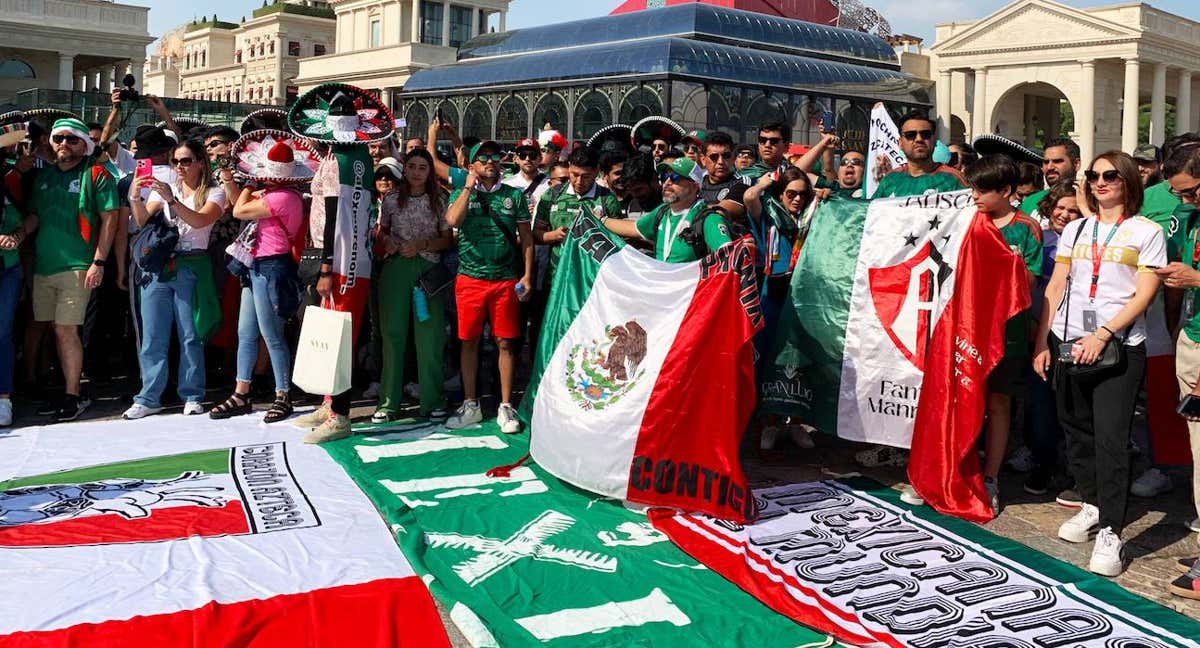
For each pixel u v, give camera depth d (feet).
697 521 16.79
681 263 18.72
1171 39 126.52
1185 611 13.92
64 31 168.66
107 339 28.27
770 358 20.65
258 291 23.45
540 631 12.78
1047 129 158.81
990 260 17.60
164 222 23.71
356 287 21.85
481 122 104.37
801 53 102.17
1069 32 126.93
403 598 13.61
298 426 23.13
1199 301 15.03
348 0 202.39
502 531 16.42
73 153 23.49
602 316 19.04
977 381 17.48
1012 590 14.21
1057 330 16.42
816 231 20.24
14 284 23.00
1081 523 16.74
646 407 17.56
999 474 21.03
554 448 18.71
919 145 20.24
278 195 23.12
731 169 22.27
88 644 11.90
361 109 21.68
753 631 12.90
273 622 12.73
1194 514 18.35
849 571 14.85
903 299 18.74
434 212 23.47
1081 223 16.35
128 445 21.17
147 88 326.65
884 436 18.97
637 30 100.99
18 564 14.26
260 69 239.91
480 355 26.53
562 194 25.45
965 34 135.85
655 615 13.34
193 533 15.69
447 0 190.39
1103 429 15.55
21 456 20.16
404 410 25.26
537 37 114.21
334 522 16.47
